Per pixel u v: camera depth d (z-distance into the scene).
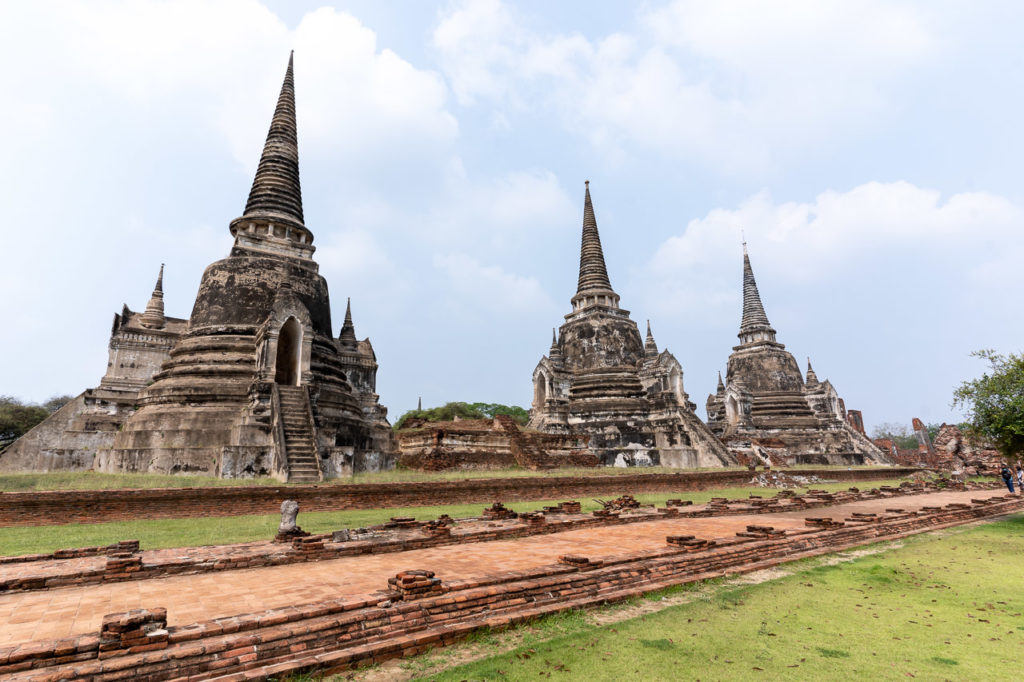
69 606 7.28
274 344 22.77
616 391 39.34
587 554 10.34
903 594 8.62
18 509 13.44
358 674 5.65
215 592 7.83
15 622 6.64
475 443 28.69
